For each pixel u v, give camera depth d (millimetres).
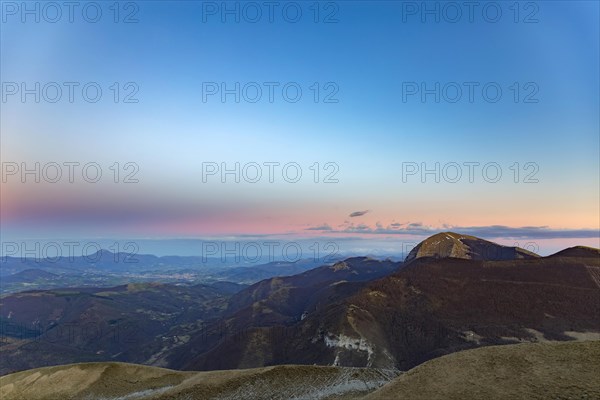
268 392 50000
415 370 35344
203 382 54469
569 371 30141
